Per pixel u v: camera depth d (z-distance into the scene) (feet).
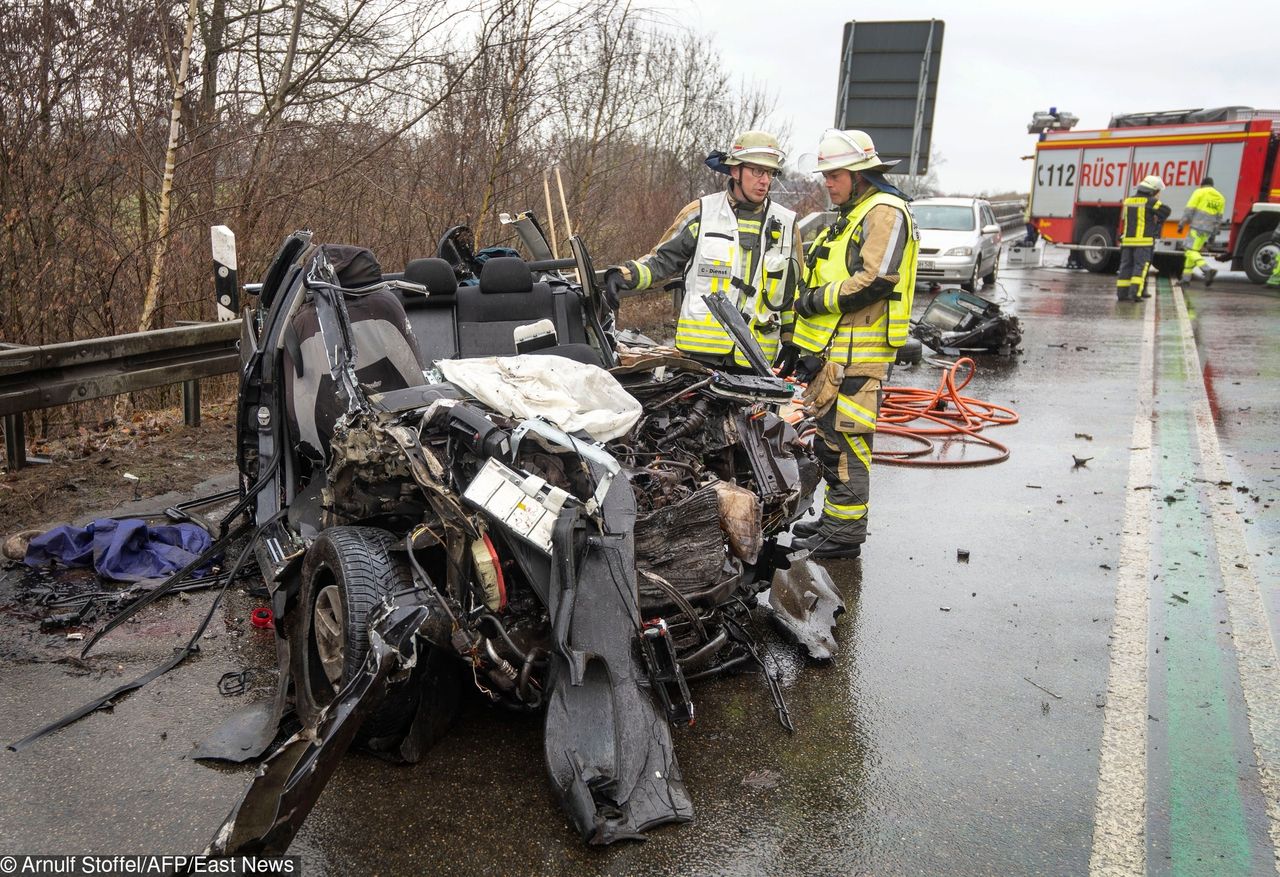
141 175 27.78
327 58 31.37
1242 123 67.10
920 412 29.96
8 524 17.65
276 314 14.62
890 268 17.22
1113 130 75.56
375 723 10.89
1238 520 20.74
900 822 10.43
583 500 11.60
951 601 16.52
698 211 18.25
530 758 11.37
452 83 32.09
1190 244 66.69
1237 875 9.62
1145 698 13.23
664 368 15.89
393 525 12.39
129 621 14.37
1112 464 25.21
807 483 15.94
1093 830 10.35
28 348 19.42
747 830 10.19
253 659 13.43
